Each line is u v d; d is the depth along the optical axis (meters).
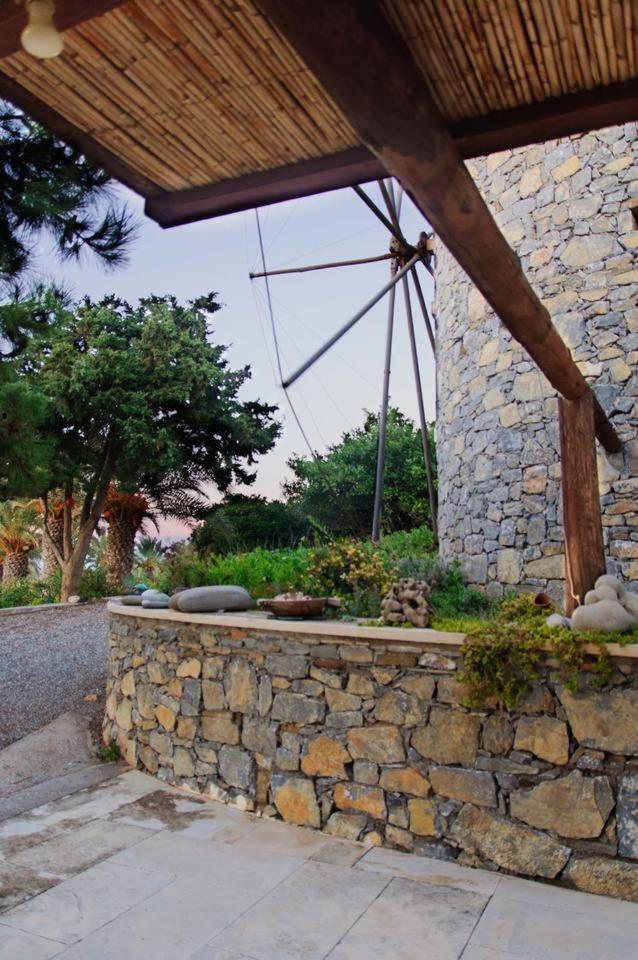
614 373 6.91
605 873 3.37
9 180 5.89
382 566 6.55
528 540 7.39
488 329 8.20
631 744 3.39
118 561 20.42
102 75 2.07
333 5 1.43
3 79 2.07
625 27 1.97
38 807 4.63
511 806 3.63
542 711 3.62
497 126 2.34
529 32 1.98
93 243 6.34
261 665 4.61
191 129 2.36
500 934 3.00
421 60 2.07
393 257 12.27
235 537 18.14
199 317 19.92
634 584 6.49
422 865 3.71
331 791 4.20
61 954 2.89
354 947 2.92
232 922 3.14
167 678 5.25
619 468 6.73
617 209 7.09
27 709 7.16
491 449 7.98
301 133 2.40
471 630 3.79
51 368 17.03
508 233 7.96
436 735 3.87
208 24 1.86
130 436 16.92
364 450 20.98
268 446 20.59
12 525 22.73
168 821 4.37
